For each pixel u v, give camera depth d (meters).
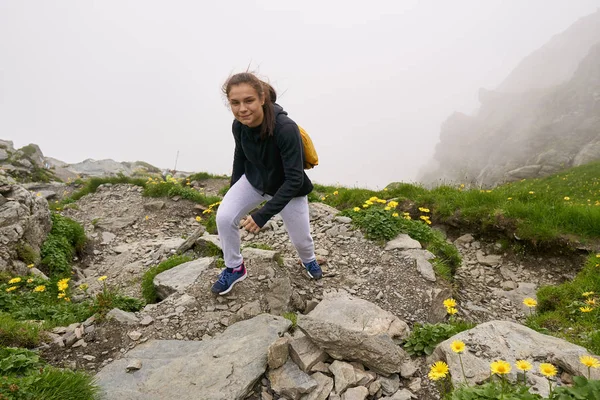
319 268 5.45
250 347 3.69
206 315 4.47
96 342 4.05
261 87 3.65
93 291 6.75
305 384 3.24
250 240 7.43
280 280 4.94
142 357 3.76
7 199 7.62
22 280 6.14
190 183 17.48
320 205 8.94
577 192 18.59
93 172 36.09
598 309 5.12
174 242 8.57
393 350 3.54
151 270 6.20
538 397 2.53
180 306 4.61
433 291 5.07
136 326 4.28
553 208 7.80
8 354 3.41
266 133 3.80
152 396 3.19
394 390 3.33
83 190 14.04
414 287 5.16
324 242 6.65
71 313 4.86
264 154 3.96
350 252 6.21
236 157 4.49
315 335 3.55
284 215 4.71
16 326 4.03
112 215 11.39
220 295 4.78
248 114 3.63
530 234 7.32
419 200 9.44
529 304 3.66
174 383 3.32
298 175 3.90
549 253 7.17
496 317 5.65
